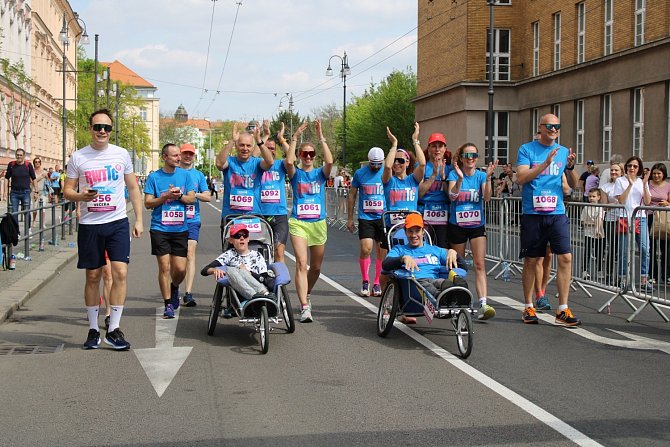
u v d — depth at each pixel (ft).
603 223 36.73
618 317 33.78
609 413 19.36
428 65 147.84
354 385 22.11
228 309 29.50
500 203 46.75
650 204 43.73
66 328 31.04
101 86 272.31
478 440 17.31
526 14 125.80
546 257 34.68
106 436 17.72
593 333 29.99
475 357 25.73
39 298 39.01
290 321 29.73
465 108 128.57
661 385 22.12
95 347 27.12
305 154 32.86
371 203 38.93
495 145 129.39
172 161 33.71
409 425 18.40
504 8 128.06
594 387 21.89
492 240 48.65
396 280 28.35
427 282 27.37
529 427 18.22
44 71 191.72
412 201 35.99
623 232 34.65
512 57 128.67
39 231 59.77
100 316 33.76
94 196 25.80
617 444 17.04
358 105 236.63
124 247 26.89
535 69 124.67
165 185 33.63
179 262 33.78
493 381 22.54
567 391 21.45
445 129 139.03
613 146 98.94
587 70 105.09
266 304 26.55
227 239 31.22
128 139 285.02
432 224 35.04
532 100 122.62
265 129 33.78
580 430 18.01
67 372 23.72
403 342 28.22
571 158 32.37
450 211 34.22
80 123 251.39
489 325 31.60
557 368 24.18
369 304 36.99
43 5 191.62
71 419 19.02
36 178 82.74
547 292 40.78
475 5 128.06
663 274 33.40
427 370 23.91
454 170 34.27
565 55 112.37
